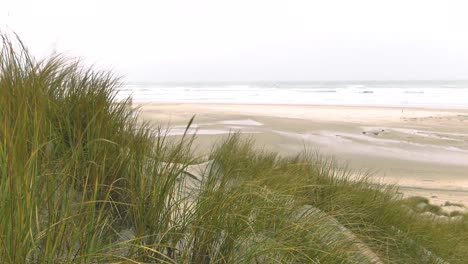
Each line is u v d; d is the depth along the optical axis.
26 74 2.75
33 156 1.38
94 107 2.61
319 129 21.70
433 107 38.38
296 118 26.83
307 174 4.66
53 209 1.36
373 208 4.34
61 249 1.31
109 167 1.96
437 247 4.31
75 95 2.79
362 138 19.23
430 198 10.09
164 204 1.86
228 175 2.67
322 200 3.82
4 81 2.35
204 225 1.81
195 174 3.05
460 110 34.62
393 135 20.36
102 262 1.36
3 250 1.12
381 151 16.12
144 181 2.01
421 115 30.52
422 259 3.81
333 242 2.46
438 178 12.45
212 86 107.19
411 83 113.62
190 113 28.05
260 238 2.08
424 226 4.89
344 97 53.88
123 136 2.61
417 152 16.17
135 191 1.93
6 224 1.14
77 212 1.53
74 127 2.22
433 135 20.64
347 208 3.80
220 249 1.83
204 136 15.41
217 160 3.59
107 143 2.13
